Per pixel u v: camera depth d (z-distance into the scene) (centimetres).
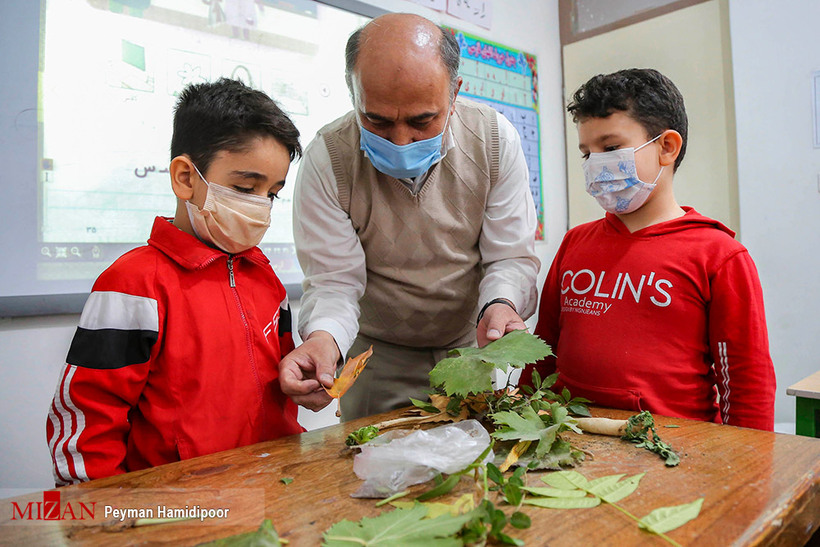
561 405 76
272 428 84
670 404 85
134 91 139
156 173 144
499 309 93
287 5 165
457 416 75
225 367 79
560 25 254
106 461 69
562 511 48
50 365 130
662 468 57
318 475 59
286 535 46
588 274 97
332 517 49
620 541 43
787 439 65
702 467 57
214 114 78
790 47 192
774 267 200
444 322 116
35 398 128
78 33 130
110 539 46
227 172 78
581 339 94
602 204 96
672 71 222
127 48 138
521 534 44
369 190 104
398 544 42
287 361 79
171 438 74
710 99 213
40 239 127
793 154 194
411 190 102
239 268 87
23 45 124
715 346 86
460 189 106
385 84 80
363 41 85
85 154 133
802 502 49
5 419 124
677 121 94
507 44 228
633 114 90
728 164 210
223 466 63
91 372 70
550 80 249
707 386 89
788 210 196
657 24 224
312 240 106
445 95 86
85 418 69
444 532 43
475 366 73
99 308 73
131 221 141
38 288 127
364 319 120
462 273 112
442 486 51
